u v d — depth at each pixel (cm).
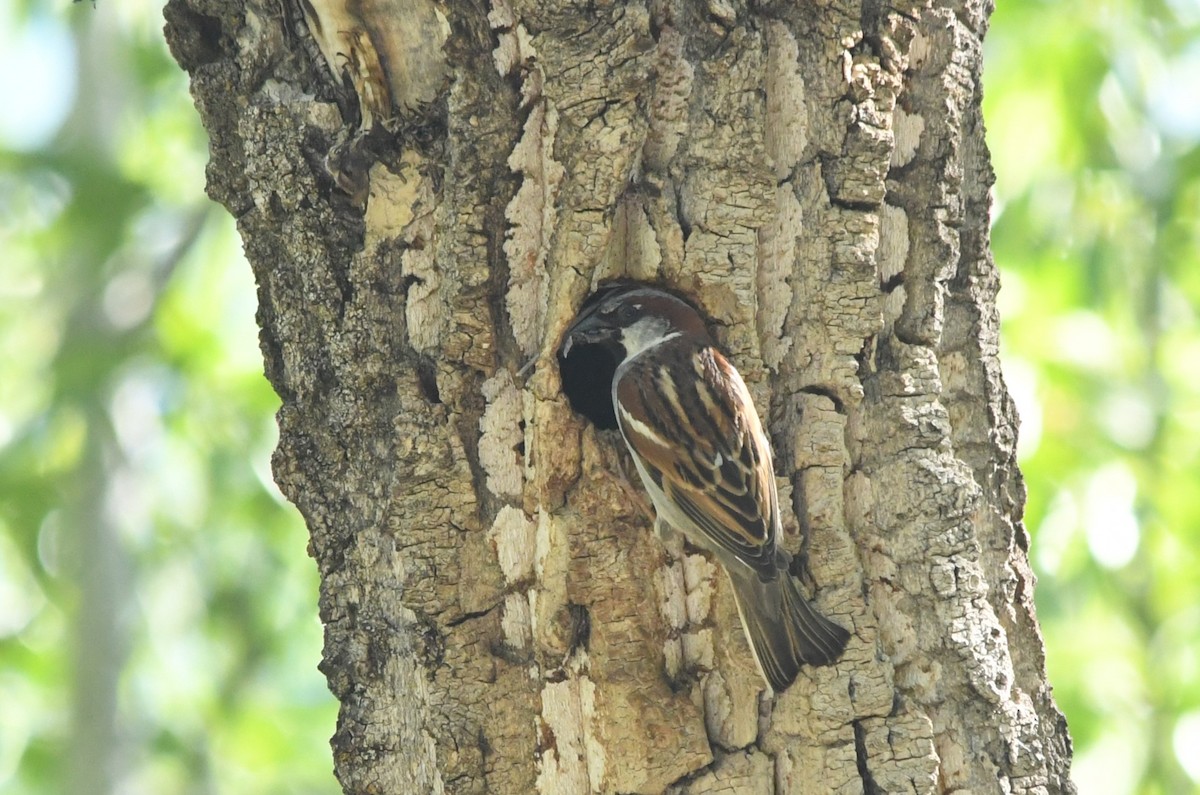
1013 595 862
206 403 2112
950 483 808
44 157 2166
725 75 798
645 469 809
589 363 974
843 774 768
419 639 790
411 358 819
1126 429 1761
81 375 2064
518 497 798
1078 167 1877
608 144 767
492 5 796
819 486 809
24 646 2273
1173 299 1916
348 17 808
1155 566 1789
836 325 812
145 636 2284
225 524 2208
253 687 2284
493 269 802
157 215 2225
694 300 818
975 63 873
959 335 867
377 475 827
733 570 786
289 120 836
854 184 816
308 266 838
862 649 786
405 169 822
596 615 780
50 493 2144
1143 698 1742
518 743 781
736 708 787
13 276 2312
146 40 2319
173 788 2228
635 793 766
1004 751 795
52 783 2114
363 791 825
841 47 812
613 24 767
